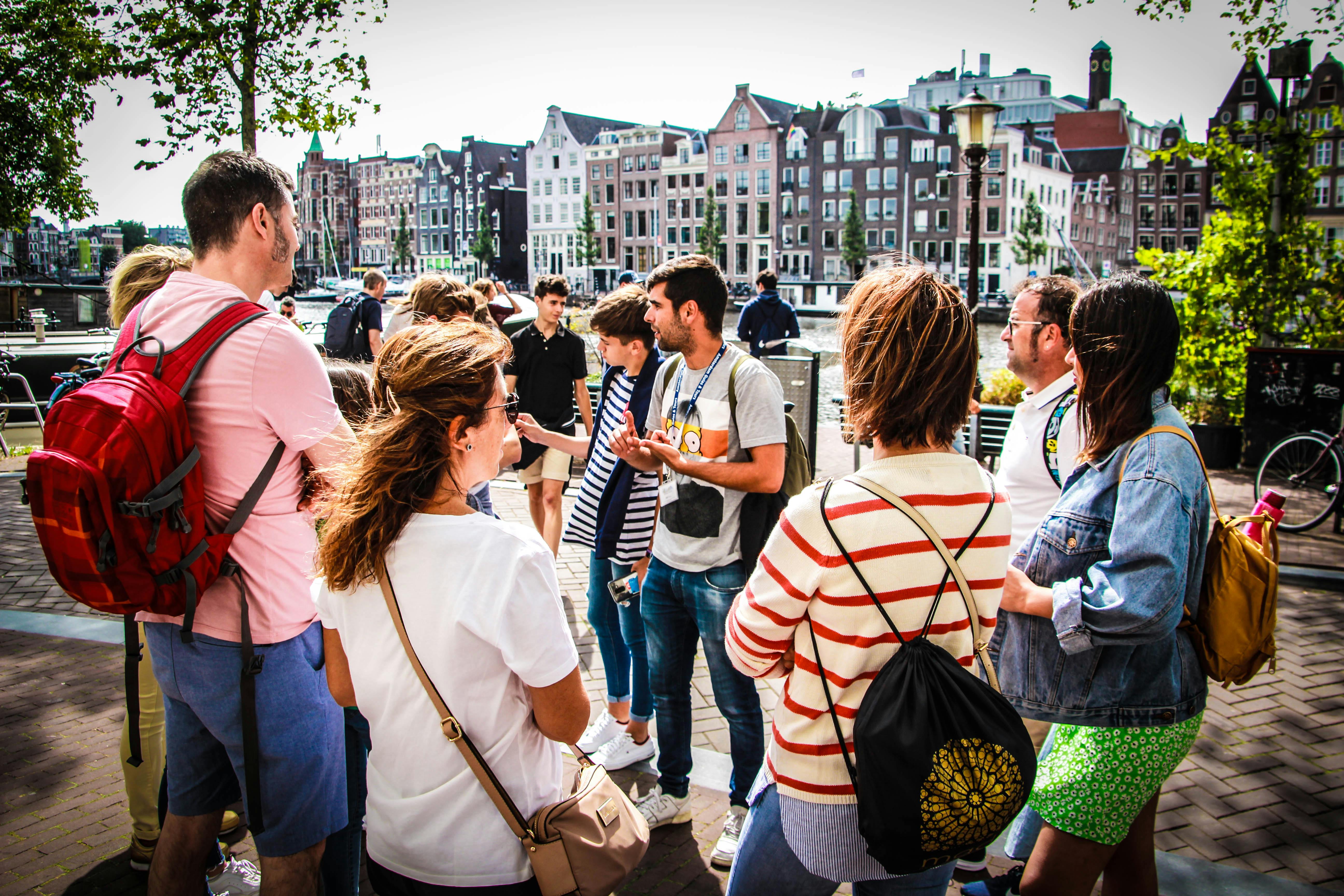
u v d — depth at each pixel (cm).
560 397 571
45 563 595
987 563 155
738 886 170
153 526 173
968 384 156
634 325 334
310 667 207
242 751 203
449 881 157
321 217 11150
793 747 159
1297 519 721
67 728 372
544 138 8819
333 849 227
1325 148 5538
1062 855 199
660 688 299
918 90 10738
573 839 158
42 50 997
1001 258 6531
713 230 7275
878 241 6875
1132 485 182
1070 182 7662
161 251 266
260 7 812
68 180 1759
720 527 278
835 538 150
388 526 149
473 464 160
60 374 285
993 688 155
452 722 151
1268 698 411
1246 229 1003
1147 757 191
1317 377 873
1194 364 1008
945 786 139
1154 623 172
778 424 268
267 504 197
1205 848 299
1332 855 296
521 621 149
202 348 189
